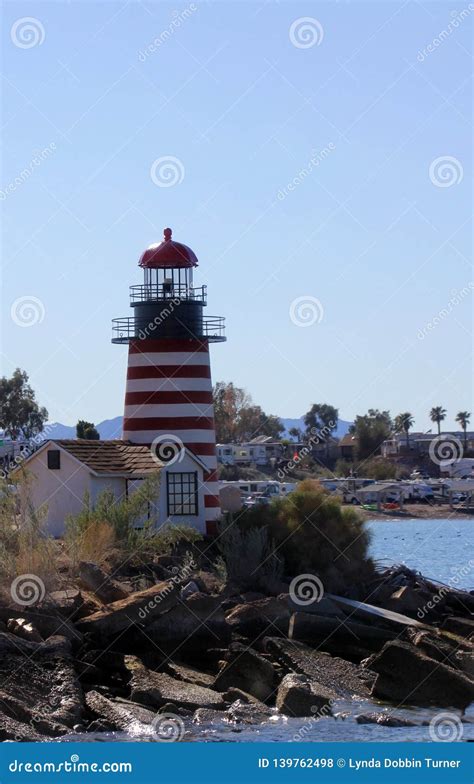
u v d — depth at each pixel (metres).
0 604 37.31
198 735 31.09
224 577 46.72
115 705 31.64
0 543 39.78
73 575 41.91
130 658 35.75
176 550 49.62
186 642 38.00
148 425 55.75
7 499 43.12
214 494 55.69
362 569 49.31
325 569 48.47
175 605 38.00
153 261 56.69
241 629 40.41
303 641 40.50
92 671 34.50
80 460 51.97
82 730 30.47
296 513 49.38
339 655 40.50
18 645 33.50
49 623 35.97
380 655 35.88
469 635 43.44
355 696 35.69
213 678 36.06
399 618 42.72
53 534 52.22
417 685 35.34
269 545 48.47
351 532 49.25
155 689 33.12
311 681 35.78
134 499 48.16
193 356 56.34
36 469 52.97
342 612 43.16
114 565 44.91
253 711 33.19
